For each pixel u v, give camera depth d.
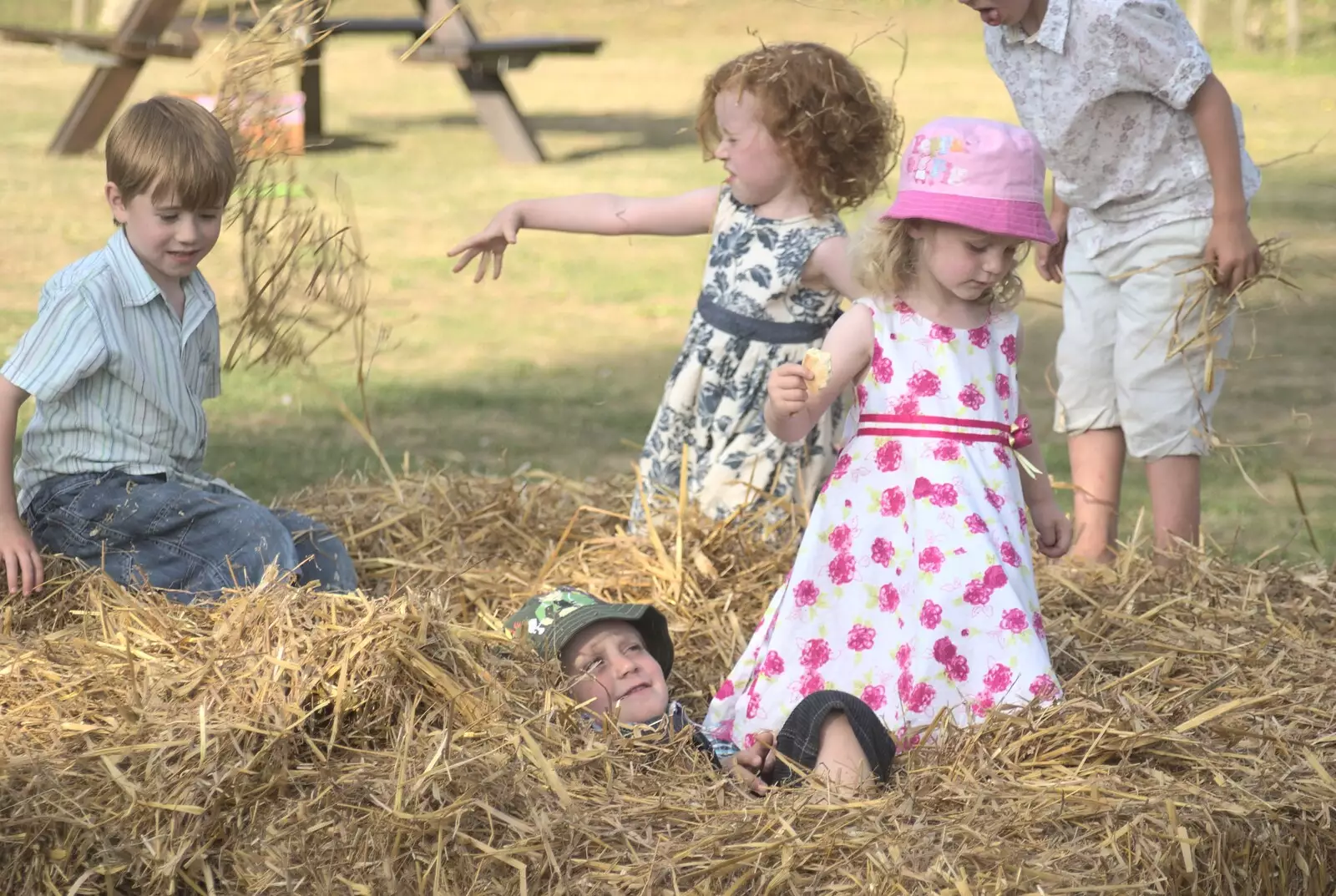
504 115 34.41
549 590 10.16
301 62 10.62
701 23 62.41
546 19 62.66
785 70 10.37
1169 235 10.80
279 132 10.62
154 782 6.73
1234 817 6.85
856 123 10.52
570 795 6.94
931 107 39.12
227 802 6.77
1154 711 7.89
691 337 11.02
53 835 6.60
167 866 6.45
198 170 9.03
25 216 26.80
